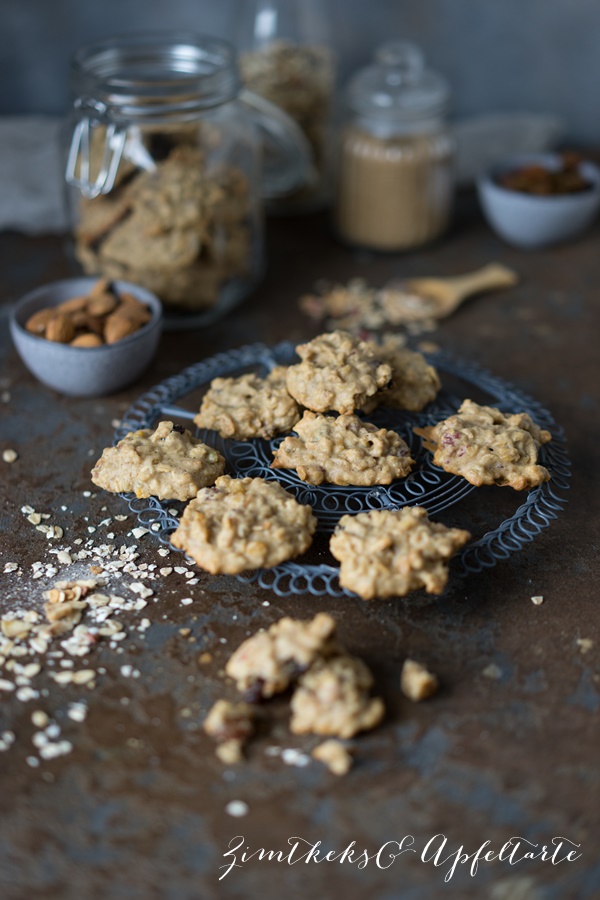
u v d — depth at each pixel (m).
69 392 0.74
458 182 1.01
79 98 0.75
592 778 0.54
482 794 0.54
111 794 0.54
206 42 0.79
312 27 0.90
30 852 0.52
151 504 0.66
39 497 0.68
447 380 0.75
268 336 0.81
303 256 0.91
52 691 0.58
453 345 0.81
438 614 0.61
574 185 0.89
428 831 0.53
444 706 0.57
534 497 0.64
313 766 0.55
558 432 0.71
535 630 0.60
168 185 0.76
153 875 0.51
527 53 1.00
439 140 0.88
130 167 0.76
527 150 1.01
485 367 0.78
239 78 0.78
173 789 0.54
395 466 0.64
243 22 0.89
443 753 0.55
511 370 0.78
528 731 0.56
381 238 0.90
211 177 0.78
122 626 0.61
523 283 0.88
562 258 0.91
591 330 0.82
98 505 0.67
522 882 0.51
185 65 0.79
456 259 0.91
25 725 0.56
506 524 0.63
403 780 0.54
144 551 0.65
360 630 0.60
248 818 0.53
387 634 0.60
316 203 0.97
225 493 0.62
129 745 0.56
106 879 0.51
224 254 0.79
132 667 0.59
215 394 0.69
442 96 0.87
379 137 0.87
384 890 0.51
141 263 0.76
